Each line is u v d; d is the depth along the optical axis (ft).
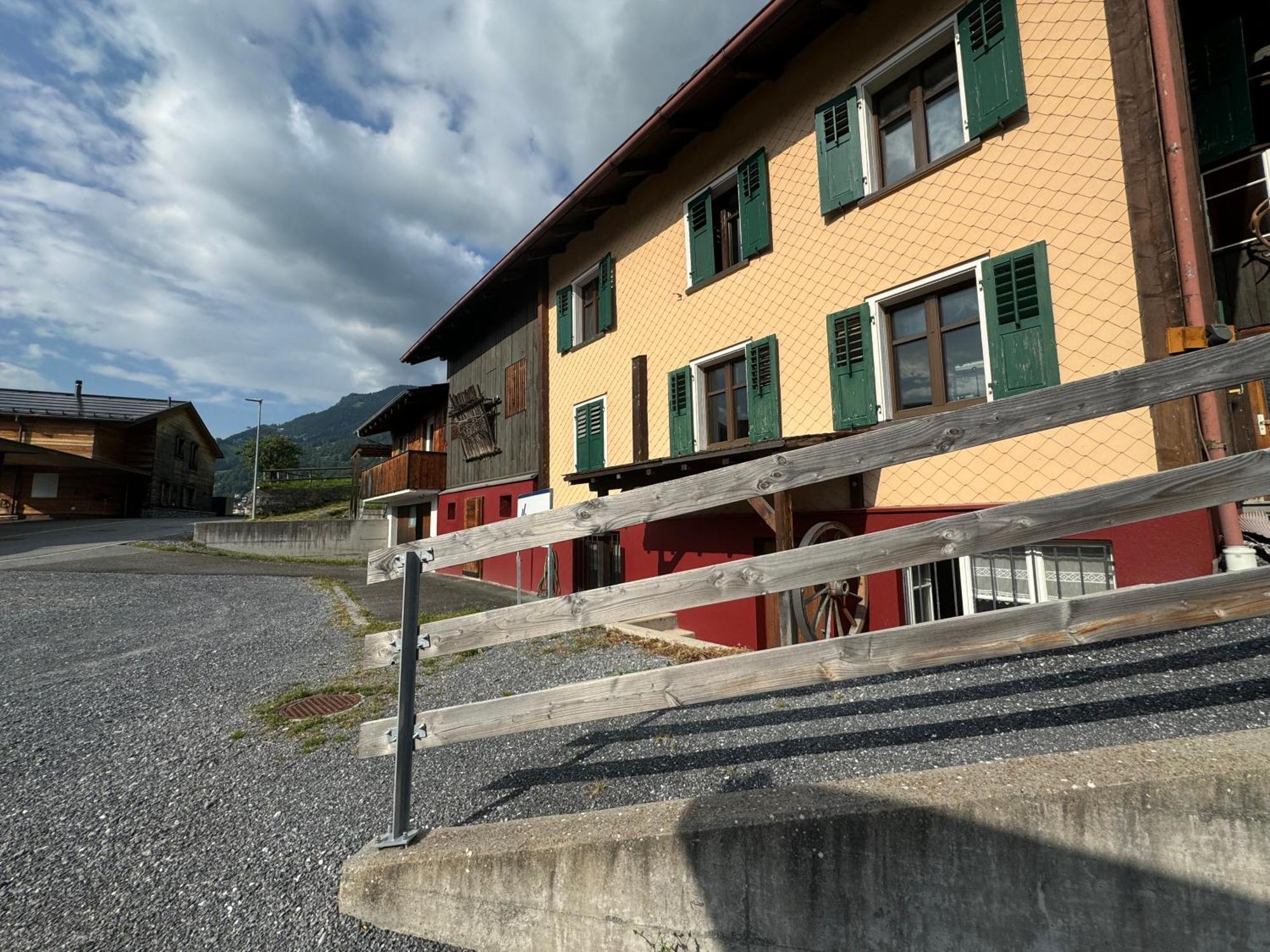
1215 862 5.68
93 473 86.94
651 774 9.63
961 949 6.09
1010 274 17.06
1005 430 6.64
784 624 16.87
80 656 20.54
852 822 6.36
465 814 9.15
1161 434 14.29
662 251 31.27
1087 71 15.93
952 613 18.21
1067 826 5.91
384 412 70.95
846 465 7.23
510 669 17.07
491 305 49.01
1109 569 15.26
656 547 28.43
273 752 12.41
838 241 22.26
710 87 25.76
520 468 43.37
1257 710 7.89
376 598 34.37
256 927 7.42
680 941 6.73
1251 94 17.90
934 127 20.01
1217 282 16.80
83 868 8.64
